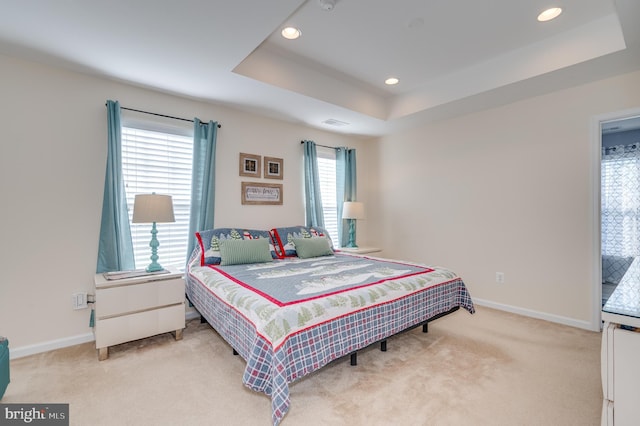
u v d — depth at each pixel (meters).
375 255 4.89
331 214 4.71
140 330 2.43
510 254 3.40
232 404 1.78
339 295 1.98
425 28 2.46
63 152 2.57
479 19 2.35
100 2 1.75
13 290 2.36
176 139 3.22
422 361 2.28
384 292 2.16
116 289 2.33
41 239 2.47
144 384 1.98
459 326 2.97
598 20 2.37
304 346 1.69
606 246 4.55
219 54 2.36
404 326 2.24
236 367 2.20
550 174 3.11
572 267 2.98
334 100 3.42
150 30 2.04
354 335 1.93
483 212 3.63
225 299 2.15
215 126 3.35
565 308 3.02
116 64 2.51
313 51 2.85
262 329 1.66
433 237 4.15
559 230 3.06
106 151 2.77
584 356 2.34
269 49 2.83
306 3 2.15
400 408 1.74
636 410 0.98
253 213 3.76
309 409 1.73
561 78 2.76
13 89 2.38
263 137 3.85
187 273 3.05
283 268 2.83
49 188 2.51
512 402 1.79
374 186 4.96
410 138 4.43
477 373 2.11
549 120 3.11
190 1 1.76
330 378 2.05
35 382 1.99
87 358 2.32
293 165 4.16
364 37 2.60
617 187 4.46
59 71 2.57
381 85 3.60
